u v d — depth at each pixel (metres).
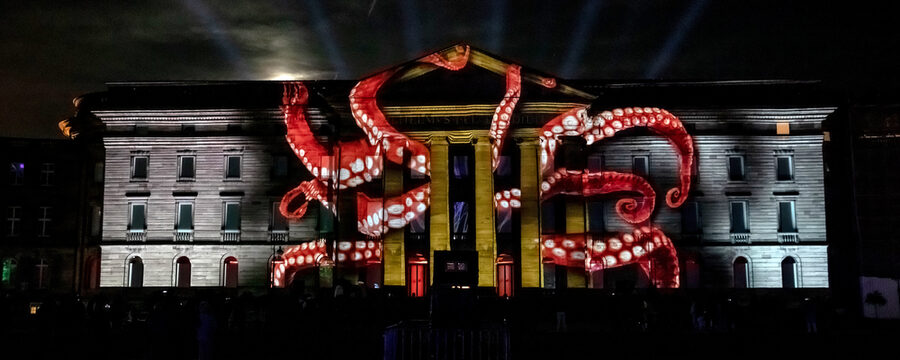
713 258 63.97
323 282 61.69
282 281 62.88
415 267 61.69
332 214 63.91
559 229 62.50
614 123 64.62
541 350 32.62
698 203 64.56
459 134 60.47
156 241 64.88
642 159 64.81
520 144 60.66
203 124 65.88
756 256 64.12
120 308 34.44
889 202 65.50
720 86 67.06
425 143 61.56
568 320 47.84
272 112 65.25
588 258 61.09
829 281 65.94
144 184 65.56
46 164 69.25
